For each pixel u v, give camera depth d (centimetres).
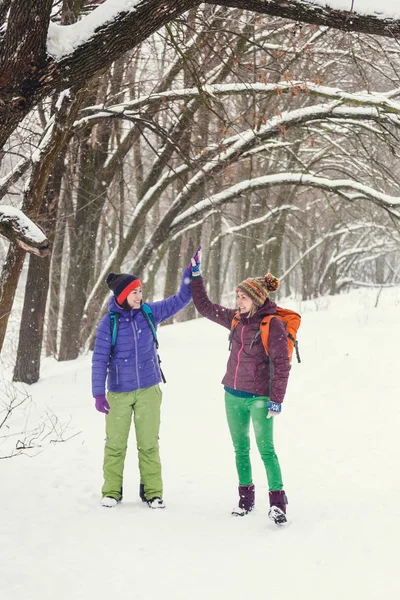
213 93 1008
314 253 3055
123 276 499
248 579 348
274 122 1136
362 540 388
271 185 1277
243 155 1198
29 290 1157
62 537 407
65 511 467
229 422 480
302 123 1138
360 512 442
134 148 1714
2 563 357
